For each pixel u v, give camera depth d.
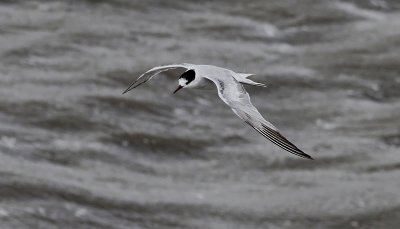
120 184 28.55
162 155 31.45
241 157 31.86
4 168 27.75
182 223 26.34
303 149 32.59
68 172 28.73
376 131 34.25
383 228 26.28
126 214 26.39
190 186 29.20
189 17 44.25
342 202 27.84
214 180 29.97
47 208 25.84
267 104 37.19
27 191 26.50
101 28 41.56
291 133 34.50
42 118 32.09
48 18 42.00
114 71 37.12
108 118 32.91
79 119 32.44
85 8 43.41
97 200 26.88
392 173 30.22
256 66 40.19
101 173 29.22
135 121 33.22
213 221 26.62
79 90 34.84
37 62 37.53
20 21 41.38
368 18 46.47
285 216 27.02
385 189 28.72
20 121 31.67
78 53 38.88
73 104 33.38
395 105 37.66
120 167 29.97
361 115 36.34
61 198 26.56
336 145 32.84
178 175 30.09
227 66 39.88
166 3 45.12
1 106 32.53
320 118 36.00
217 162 31.44
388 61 41.44
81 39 40.19
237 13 45.25
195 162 31.31
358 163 31.27
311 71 40.22
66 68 37.16
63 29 40.94
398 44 43.12
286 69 40.12
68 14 42.62
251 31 43.59
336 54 42.09
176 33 42.44
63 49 38.97
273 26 44.47
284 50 42.38
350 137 33.75
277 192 28.94
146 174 29.84
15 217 24.98
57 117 32.28
